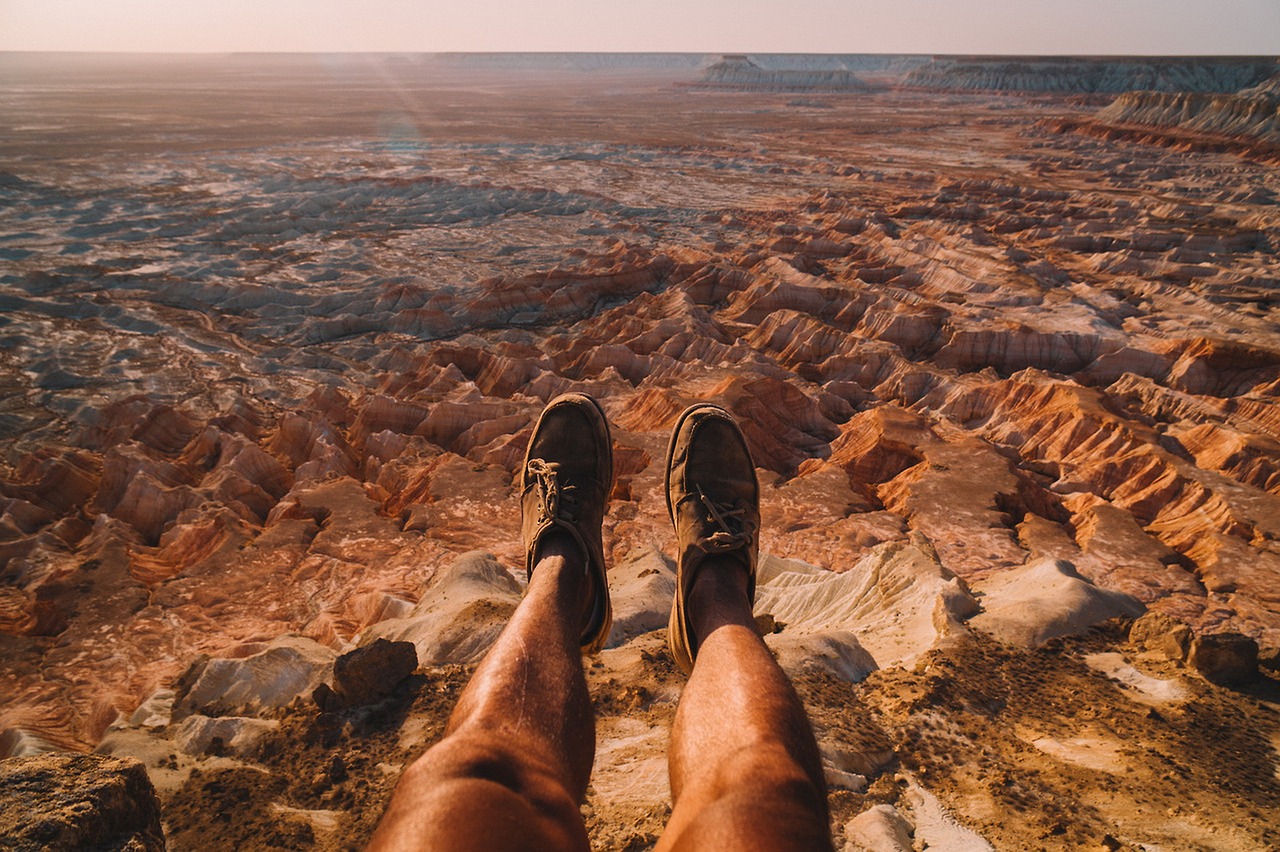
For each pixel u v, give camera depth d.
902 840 4.30
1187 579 19.66
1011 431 33.09
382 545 22.12
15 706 15.62
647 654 7.29
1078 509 24.36
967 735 5.95
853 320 49.91
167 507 26.78
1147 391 36.78
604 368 42.34
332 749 6.23
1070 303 49.25
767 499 24.59
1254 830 4.73
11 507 26.73
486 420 33.97
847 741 5.55
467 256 69.19
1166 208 82.12
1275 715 6.45
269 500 28.00
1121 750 5.82
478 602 8.77
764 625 9.34
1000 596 9.48
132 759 3.49
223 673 8.66
